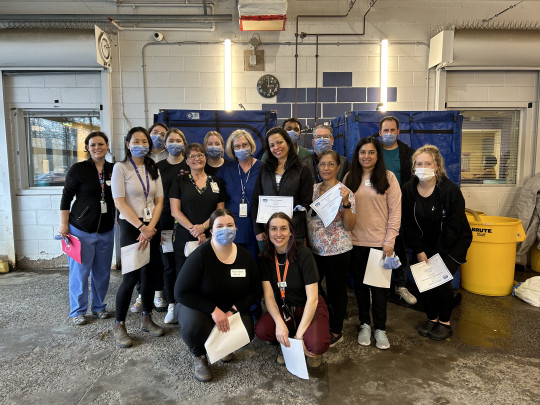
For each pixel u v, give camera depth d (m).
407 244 2.74
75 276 2.91
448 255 2.60
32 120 4.64
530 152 4.69
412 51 4.62
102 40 4.28
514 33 4.18
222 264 2.22
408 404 1.94
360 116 3.65
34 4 4.52
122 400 1.98
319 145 2.88
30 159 4.68
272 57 4.58
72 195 2.88
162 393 2.04
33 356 2.43
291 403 1.96
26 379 2.17
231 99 4.62
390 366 2.31
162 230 3.04
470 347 2.55
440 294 2.66
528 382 2.13
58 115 4.65
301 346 2.05
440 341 2.65
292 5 4.54
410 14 4.59
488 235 3.48
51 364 2.34
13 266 4.58
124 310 2.57
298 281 2.26
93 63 4.27
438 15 4.60
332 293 2.49
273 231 2.20
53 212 4.62
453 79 4.62
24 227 4.63
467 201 4.70
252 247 2.79
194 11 4.58
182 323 2.17
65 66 4.36
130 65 4.56
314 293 2.19
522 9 4.60
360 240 2.56
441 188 2.57
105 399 1.99
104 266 3.02
